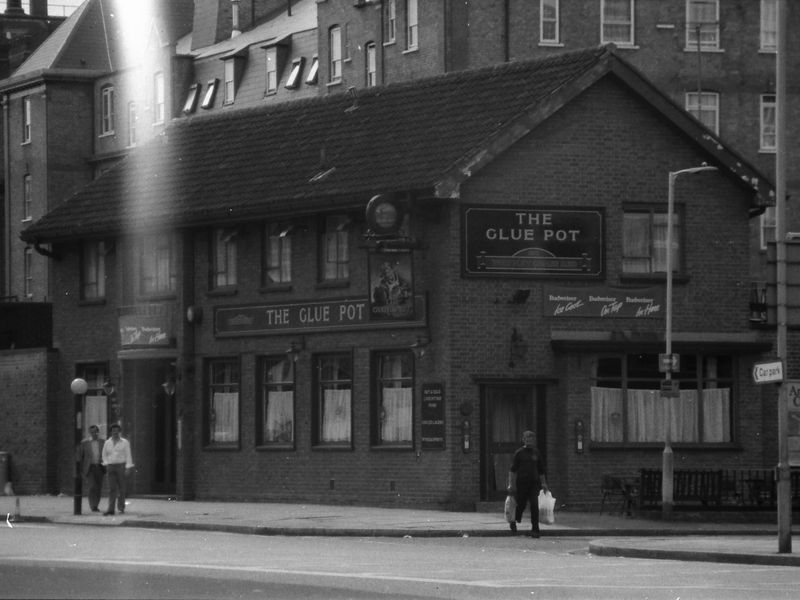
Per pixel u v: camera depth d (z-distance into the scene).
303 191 46.03
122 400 52.19
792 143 75.50
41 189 91.62
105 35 94.38
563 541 35.34
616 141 44.59
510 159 43.62
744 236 45.88
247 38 89.75
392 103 47.69
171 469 51.91
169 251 51.06
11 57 104.88
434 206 43.44
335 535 36.69
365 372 45.28
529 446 36.59
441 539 35.56
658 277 44.91
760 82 74.62
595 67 43.84
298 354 47.12
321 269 46.75
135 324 51.03
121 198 52.25
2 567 25.48
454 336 43.12
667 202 45.06
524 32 70.38
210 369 49.91
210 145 51.75
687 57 73.25
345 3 79.38
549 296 43.88
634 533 37.62
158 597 21.00
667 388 40.34
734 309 45.66
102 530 37.91
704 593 22.73
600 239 44.31
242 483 48.53
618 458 44.09
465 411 43.12
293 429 47.28
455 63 70.62
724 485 41.06
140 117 90.50
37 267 91.19
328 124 48.81
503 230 43.53
